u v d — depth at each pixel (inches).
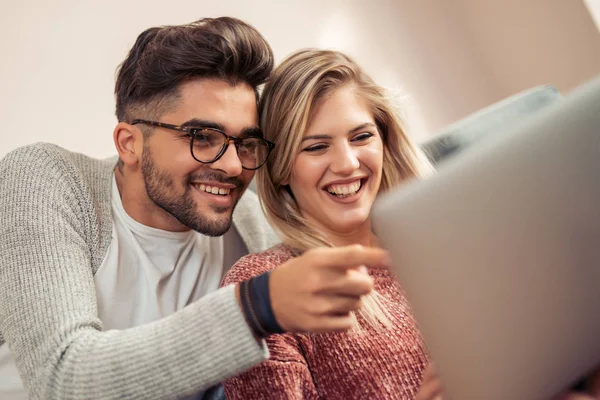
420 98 95.0
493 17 97.7
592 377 23.2
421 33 95.9
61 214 38.7
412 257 19.1
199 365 23.6
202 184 38.9
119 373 24.8
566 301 19.4
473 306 19.0
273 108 39.1
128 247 43.7
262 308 22.5
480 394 19.7
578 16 89.4
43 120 68.2
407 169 43.9
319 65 37.8
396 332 35.4
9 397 42.2
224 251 49.3
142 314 43.3
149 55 38.2
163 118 38.2
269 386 30.4
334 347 34.0
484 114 57.1
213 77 37.0
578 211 19.1
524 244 18.8
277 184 40.2
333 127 36.8
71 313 31.1
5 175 40.2
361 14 90.5
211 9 77.3
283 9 83.1
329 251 20.9
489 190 18.6
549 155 18.9
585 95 19.4
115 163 49.3
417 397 28.3
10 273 34.3
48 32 68.0
